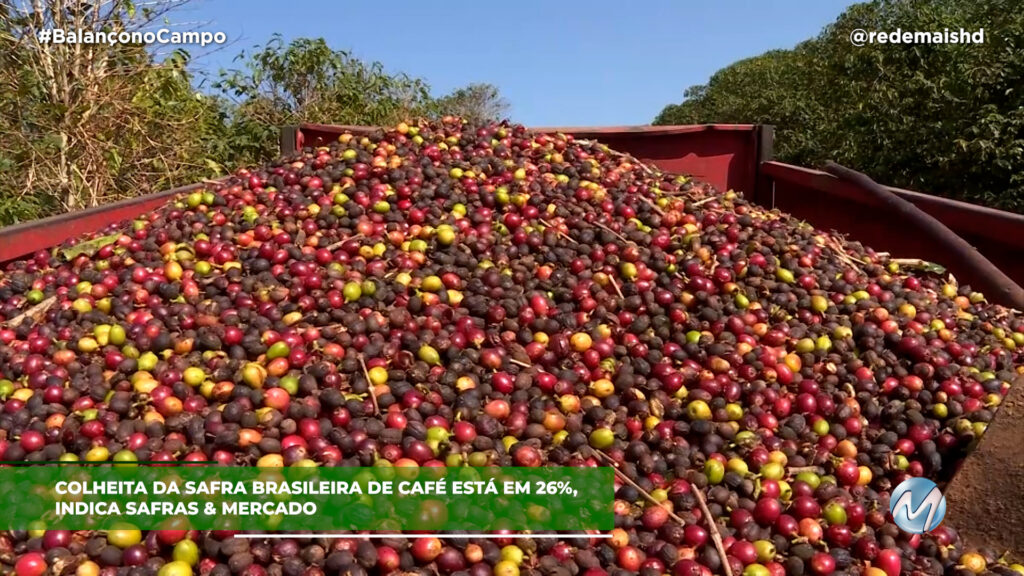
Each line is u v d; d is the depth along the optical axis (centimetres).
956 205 632
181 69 1126
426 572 298
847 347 478
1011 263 584
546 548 316
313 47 1769
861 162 1712
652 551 327
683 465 374
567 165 725
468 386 400
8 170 986
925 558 343
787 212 896
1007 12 1603
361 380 388
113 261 535
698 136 921
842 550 342
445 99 4512
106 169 1045
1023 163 1385
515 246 556
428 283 486
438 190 616
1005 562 355
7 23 1000
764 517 348
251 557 290
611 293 515
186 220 594
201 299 474
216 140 1389
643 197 651
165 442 338
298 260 519
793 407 430
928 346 489
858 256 622
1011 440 382
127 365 398
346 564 285
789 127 2648
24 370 404
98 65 1057
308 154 721
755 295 517
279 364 397
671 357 454
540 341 454
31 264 562
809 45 3338
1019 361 520
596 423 392
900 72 1705
